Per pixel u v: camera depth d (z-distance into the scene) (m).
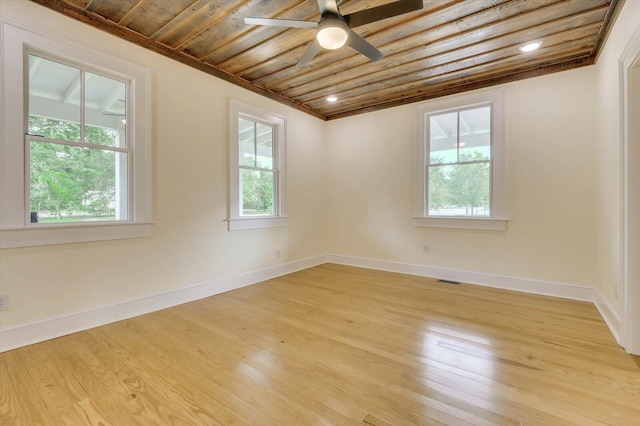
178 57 3.09
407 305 3.05
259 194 4.09
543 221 3.39
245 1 2.34
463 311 2.88
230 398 1.61
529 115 3.44
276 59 3.25
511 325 2.54
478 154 3.82
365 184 4.77
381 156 4.60
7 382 1.75
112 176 2.68
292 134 4.53
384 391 1.67
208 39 2.87
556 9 2.37
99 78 2.60
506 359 2.00
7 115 2.09
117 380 1.77
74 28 2.39
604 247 2.76
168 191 3.02
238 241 3.71
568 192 3.25
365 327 2.53
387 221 4.56
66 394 1.64
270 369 1.90
